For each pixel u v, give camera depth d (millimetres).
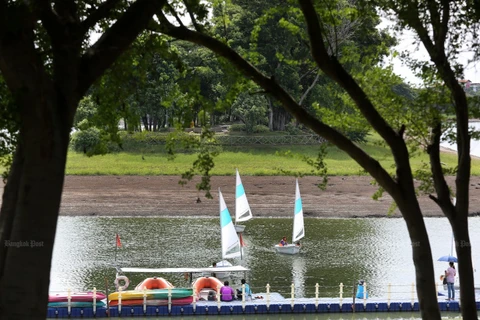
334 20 33906
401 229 112250
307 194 139625
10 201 26766
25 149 24922
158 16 31812
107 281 71312
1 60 24656
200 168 36656
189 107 38969
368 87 37500
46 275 24656
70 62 25969
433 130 34812
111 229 107375
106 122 38906
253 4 179375
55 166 24906
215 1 38562
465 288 32812
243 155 176375
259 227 112875
